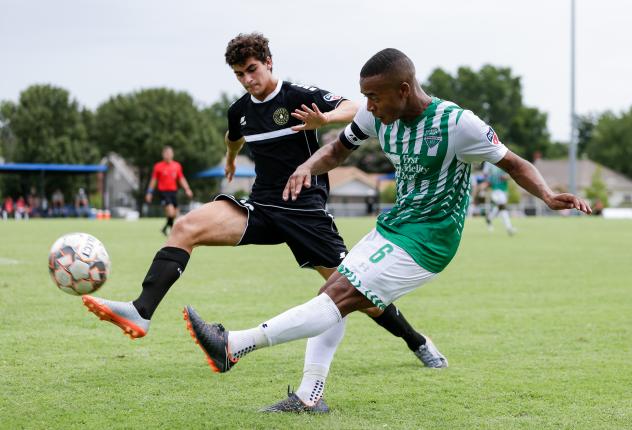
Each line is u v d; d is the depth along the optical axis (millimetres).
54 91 106875
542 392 7418
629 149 168500
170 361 8617
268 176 8273
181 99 111312
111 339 9734
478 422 6418
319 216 8188
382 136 6699
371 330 10758
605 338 10320
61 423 6250
